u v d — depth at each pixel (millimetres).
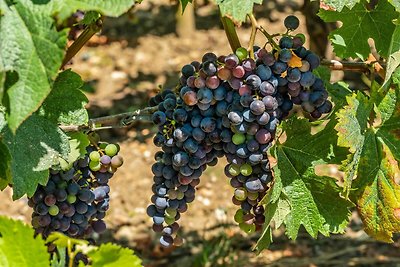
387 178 1214
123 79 3467
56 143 1144
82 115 1161
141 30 3939
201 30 3916
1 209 2492
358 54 1264
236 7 1084
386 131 1210
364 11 1249
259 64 1151
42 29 996
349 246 2361
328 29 1772
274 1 3938
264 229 1177
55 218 1233
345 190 1171
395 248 2361
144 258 2318
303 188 1186
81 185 1246
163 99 1250
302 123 1178
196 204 2576
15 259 957
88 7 1009
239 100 1141
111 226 2443
